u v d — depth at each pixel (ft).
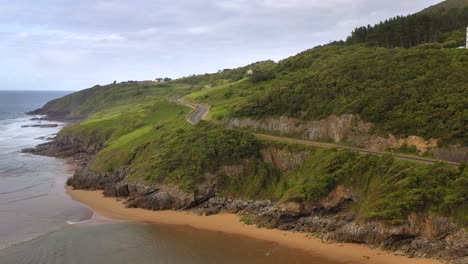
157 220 191.52
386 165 164.55
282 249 152.15
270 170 207.72
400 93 201.05
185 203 202.18
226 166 211.61
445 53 216.95
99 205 217.56
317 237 158.81
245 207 195.11
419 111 187.83
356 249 145.48
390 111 196.44
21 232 176.86
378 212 146.10
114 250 156.76
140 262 145.48
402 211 142.72
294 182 195.42
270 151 215.10
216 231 174.70
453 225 134.72
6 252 154.61
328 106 219.41
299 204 169.68
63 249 157.48
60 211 207.31
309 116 224.74
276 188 197.98
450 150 168.86
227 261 145.38
